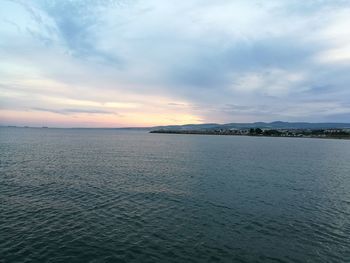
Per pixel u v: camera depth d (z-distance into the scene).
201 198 33.06
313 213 28.14
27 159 64.44
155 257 18.58
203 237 21.86
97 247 19.72
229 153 91.31
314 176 49.25
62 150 91.12
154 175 47.78
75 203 29.73
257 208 29.52
